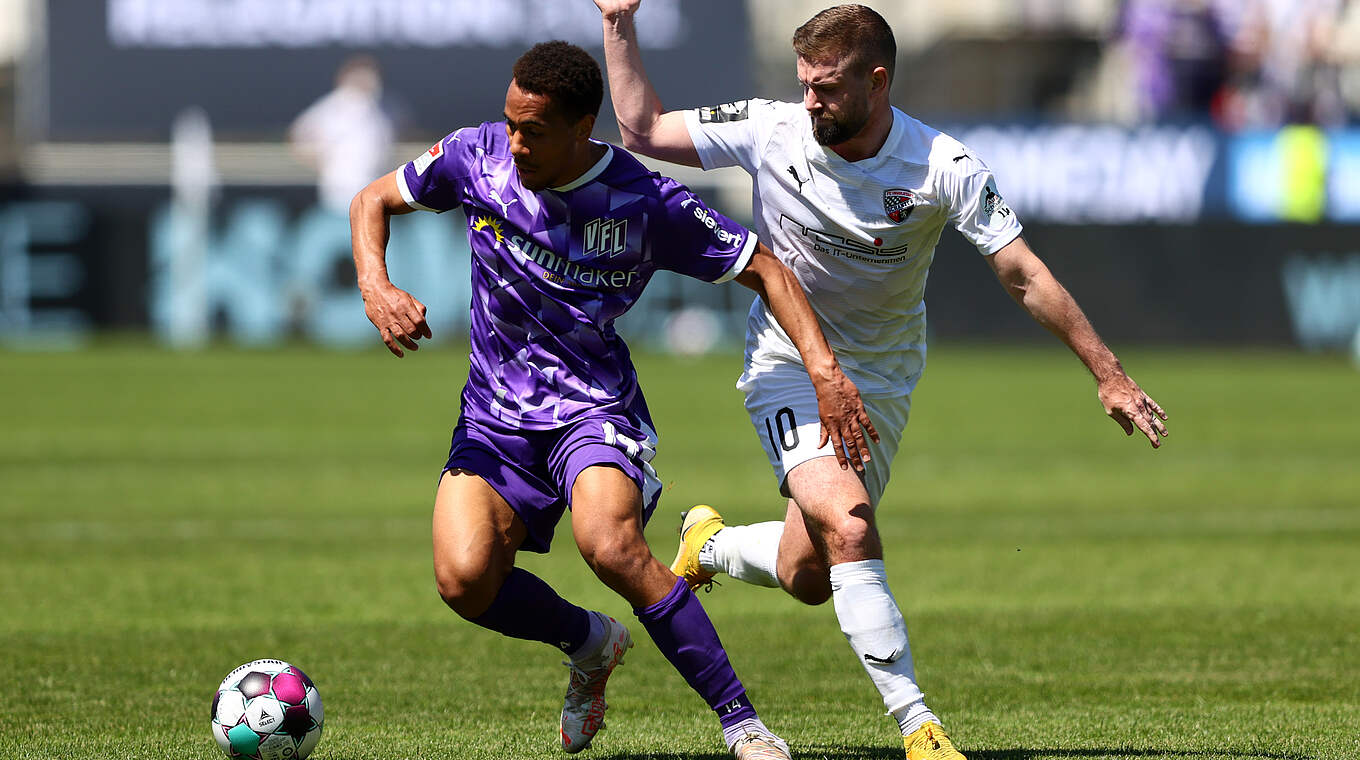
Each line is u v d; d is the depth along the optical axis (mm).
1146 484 44656
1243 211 91875
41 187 88562
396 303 15914
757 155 17812
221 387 71000
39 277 88500
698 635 15578
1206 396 70750
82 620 24766
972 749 17031
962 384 77750
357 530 35281
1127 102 104562
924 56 127438
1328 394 72000
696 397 68938
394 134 98812
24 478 43938
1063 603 26953
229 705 15797
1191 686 20422
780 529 19391
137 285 89750
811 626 25172
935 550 33062
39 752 16453
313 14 97500
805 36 16391
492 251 16094
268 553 32062
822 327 18406
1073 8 120500
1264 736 17469
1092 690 20203
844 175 17203
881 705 19578
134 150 96500
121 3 96562
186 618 25109
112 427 56781
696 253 16094
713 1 100312
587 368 16297
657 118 18172
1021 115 91000
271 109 97312
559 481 16094
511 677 20922
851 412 15961
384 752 16750
